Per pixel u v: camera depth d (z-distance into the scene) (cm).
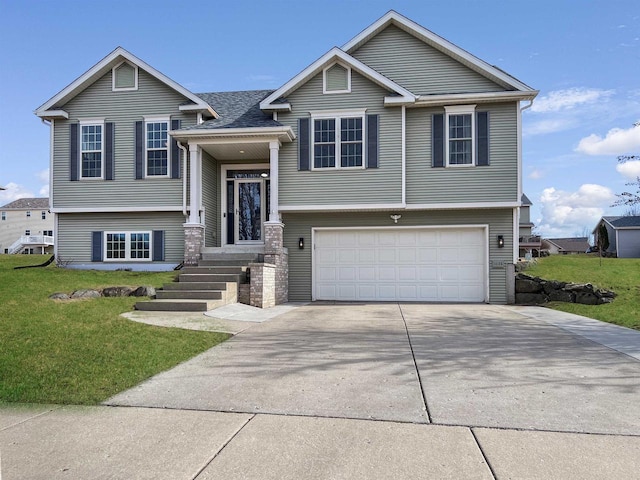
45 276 1248
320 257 1452
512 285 1356
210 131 1320
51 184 1515
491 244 1386
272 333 797
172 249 1491
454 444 344
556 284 1296
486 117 1377
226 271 1224
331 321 950
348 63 1375
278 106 1383
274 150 1341
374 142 1377
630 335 791
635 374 538
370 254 1435
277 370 550
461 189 1374
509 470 304
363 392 467
